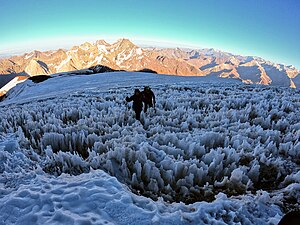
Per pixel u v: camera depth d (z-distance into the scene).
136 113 10.23
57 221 3.23
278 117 10.87
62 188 4.03
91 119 9.98
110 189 3.98
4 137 7.51
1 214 3.41
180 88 22.92
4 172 4.83
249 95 16.69
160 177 4.91
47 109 13.30
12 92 56.75
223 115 10.31
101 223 3.19
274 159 5.94
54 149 7.20
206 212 3.55
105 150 6.46
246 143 6.59
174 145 7.04
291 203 4.16
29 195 3.83
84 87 33.28
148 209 3.61
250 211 3.78
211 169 5.47
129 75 45.22
